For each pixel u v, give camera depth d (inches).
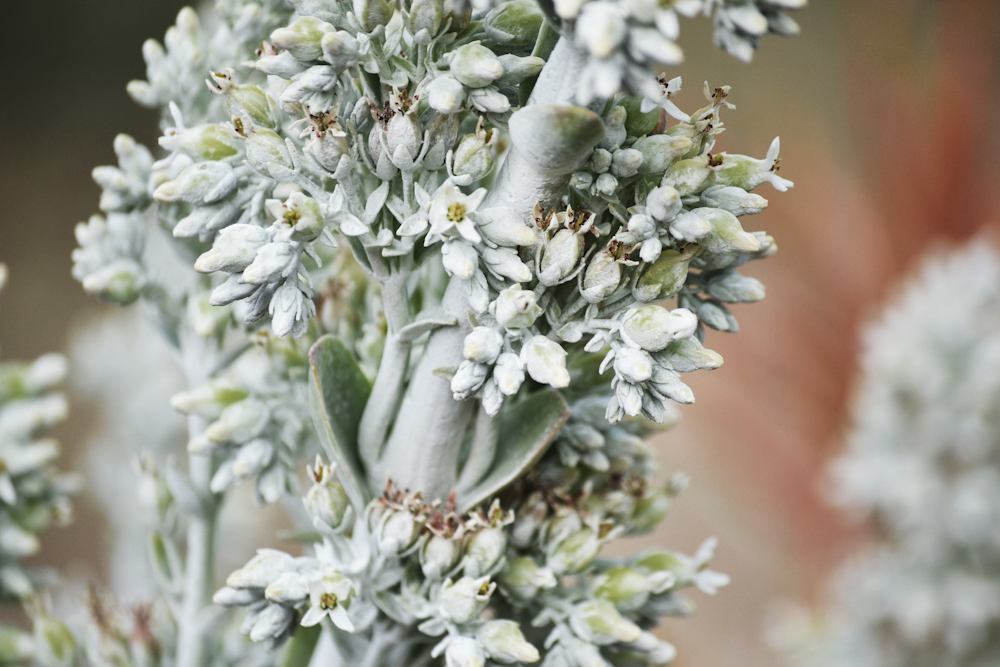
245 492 20.2
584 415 12.7
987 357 20.7
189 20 13.2
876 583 22.8
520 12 11.6
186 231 12.0
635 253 11.7
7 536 14.6
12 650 14.4
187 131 12.0
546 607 12.5
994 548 21.3
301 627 13.4
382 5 11.3
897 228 29.1
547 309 11.7
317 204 11.5
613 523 12.6
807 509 29.0
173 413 19.8
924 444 21.7
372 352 12.9
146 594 18.4
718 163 11.6
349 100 11.7
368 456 12.4
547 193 11.5
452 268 11.3
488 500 12.6
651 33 10.5
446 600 12.0
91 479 20.1
